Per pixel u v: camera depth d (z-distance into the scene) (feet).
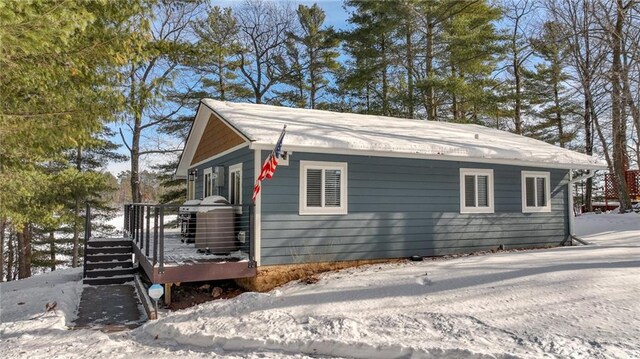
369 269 28.99
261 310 21.34
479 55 71.10
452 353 14.79
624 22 45.57
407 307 19.97
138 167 77.71
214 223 30.35
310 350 16.70
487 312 18.43
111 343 19.47
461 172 35.81
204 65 78.54
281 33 90.48
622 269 22.84
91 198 84.69
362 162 31.91
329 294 22.91
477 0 66.95
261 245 28.22
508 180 38.06
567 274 22.34
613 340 14.70
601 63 53.16
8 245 88.48
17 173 33.83
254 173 29.07
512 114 84.79
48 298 29.63
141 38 23.86
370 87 84.84
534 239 38.83
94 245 38.73
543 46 60.08
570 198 41.06
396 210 32.86
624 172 73.26
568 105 92.07
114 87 23.86
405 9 68.08
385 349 15.70
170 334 19.85
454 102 74.54
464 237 35.55
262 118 34.30
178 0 72.28
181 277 26.03
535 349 14.57
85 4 20.36
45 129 22.17
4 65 19.15
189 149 51.62
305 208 29.68
